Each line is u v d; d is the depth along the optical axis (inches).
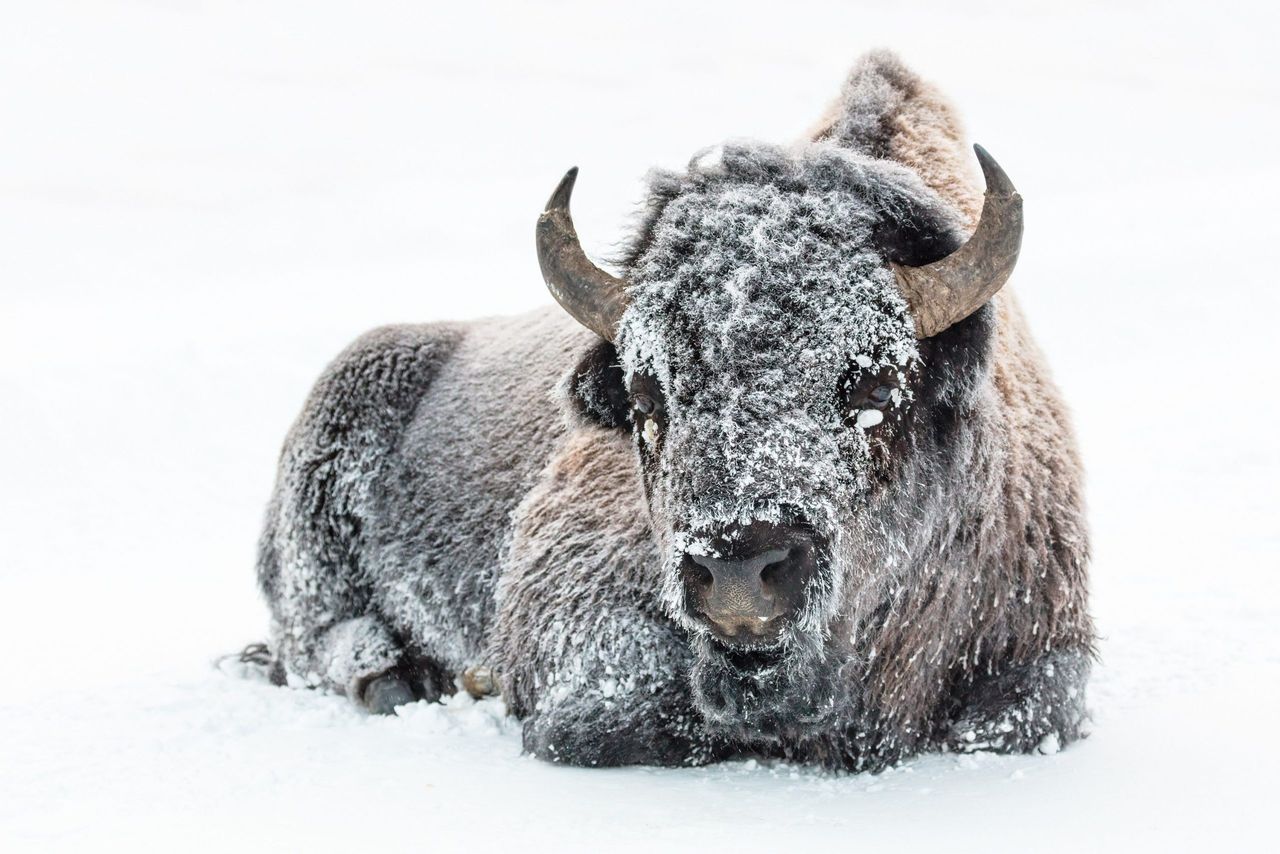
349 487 1076.5
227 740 838.5
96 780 738.8
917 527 708.7
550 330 1046.4
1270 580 1154.0
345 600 1067.9
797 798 689.6
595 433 802.2
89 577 1581.0
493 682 944.3
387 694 988.6
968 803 657.6
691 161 735.7
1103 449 1929.1
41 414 2359.7
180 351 2792.8
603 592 831.7
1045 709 759.7
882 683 754.2
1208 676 866.1
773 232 660.7
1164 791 645.9
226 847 612.7
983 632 788.6
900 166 741.3
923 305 668.1
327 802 683.4
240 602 1418.6
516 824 638.5
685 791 708.0
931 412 705.6
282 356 2992.1
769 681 680.4
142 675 1061.8
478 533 991.6
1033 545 808.3
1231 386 2295.8
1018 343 864.3
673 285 660.1
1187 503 1553.9
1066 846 575.2
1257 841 566.9
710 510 617.0
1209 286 3376.0
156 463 2256.4
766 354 636.7
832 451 642.8
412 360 1128.2
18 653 1175.6
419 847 604.1
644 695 786.8
